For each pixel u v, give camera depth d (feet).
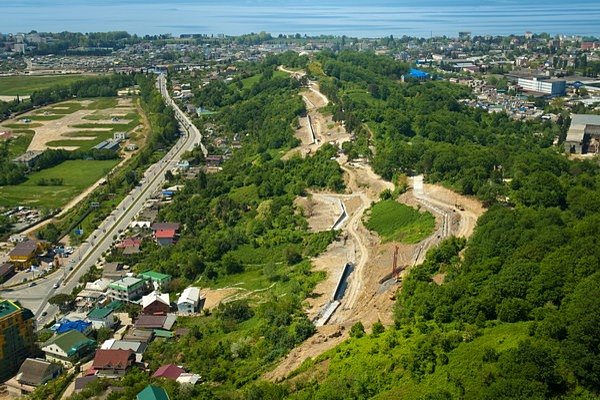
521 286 333.42
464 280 370.94
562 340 275.39
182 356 440.45
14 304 492.13
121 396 379.35
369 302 446.19
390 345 330.54
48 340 491.72
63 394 428.15
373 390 301.22
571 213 464.24
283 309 463.01
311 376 338.95
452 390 273.13
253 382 369.71
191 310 527.40
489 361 279.69
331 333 399.03
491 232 431.43
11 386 453.17
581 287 312.91
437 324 340.18
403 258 501.56
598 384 252.83
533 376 254.27
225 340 449.48
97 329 517.96
